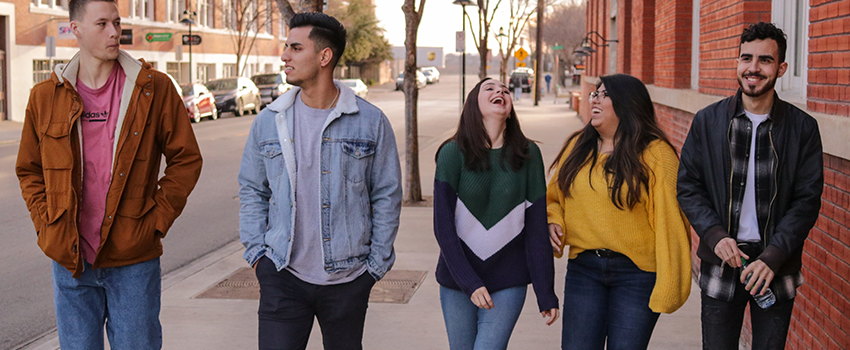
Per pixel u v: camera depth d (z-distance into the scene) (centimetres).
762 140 313
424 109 3806
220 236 902
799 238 305
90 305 344
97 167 331
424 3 1071
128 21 3538
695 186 327
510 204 341
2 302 625
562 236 355
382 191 339
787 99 504
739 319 334
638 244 339
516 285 344
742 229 319
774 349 322
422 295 623
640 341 341
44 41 2858
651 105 344
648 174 333
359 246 329
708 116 328
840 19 363
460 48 2098
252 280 681
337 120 326
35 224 329
